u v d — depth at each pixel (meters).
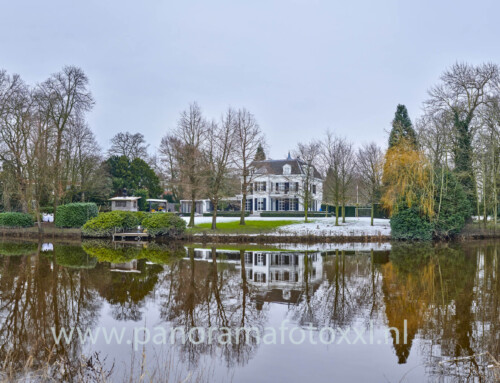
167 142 49.59
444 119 32.19
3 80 31.75
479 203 35.09
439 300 10.73
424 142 30.20
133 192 55.31
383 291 11.87
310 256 20.30
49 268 15.69
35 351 7.15
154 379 5.97
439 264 17.42
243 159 34.16
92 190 44.28
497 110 29.84
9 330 8.24
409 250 23.38
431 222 28.98
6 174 34.44
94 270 15.26
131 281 13.17
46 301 10.52
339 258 19.48
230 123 33.06
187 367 6.53
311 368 6.48
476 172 32.44
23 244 26.23
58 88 33.34
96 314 9.41
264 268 16.12
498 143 30.52
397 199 30.38
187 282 13.12
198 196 33.72
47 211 41.97
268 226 35.97
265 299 10.91
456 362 6.69
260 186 55.28
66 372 6.24
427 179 28.98
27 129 31.78
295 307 10.10
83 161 42.09
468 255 20.80
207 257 19.59
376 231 31.33
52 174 32.34
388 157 29.83
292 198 54.94
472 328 8.37
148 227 29.12
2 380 5.79
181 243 27.27
